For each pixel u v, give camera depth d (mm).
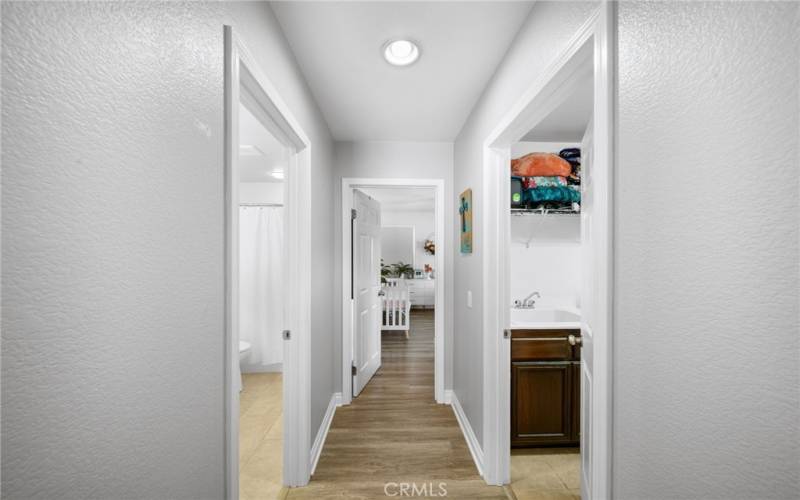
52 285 450
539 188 2580
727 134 542
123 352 568
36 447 434
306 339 1900
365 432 2465
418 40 1573
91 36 503
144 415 619
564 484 1923
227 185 939
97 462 522
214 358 871
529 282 2939
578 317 2561
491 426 1924
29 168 419
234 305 952
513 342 2254
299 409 1887
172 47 696
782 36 466
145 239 618
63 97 461
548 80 1192
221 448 912
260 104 1340
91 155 504
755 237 503
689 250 615
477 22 1444
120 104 558
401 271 7965
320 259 2326
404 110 2350
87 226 499
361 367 3246
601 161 867
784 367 470
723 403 554
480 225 2076
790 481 467
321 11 1368
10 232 400
